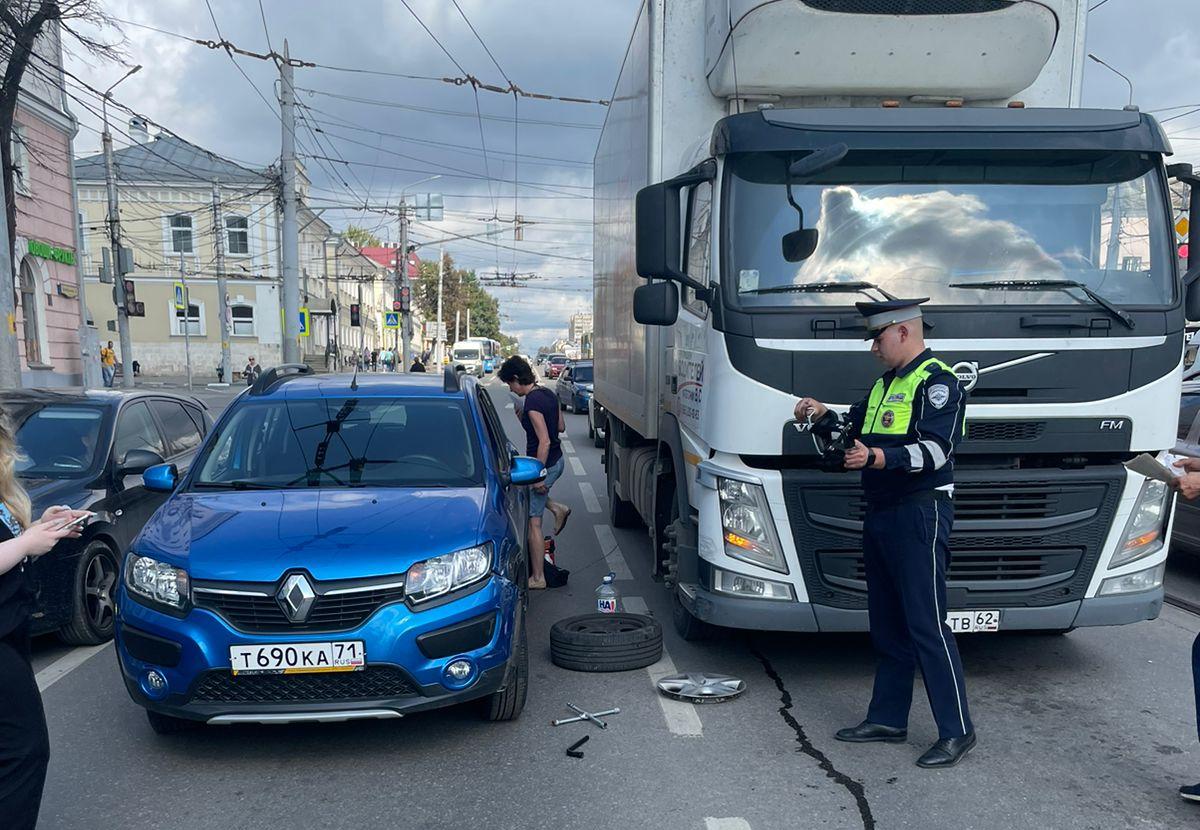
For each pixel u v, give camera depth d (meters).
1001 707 4.82
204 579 4.00
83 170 46.28
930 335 4.56
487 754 4.26
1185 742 4.37
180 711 3.97
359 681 3.97
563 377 29.50
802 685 5.16
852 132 4.73
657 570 6.41
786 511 4.66
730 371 4.66
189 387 35.94
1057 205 4.78
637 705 4.87
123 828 3.62
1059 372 4.58
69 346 24.69
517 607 4.47
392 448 5.22
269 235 47.31
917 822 3.61
